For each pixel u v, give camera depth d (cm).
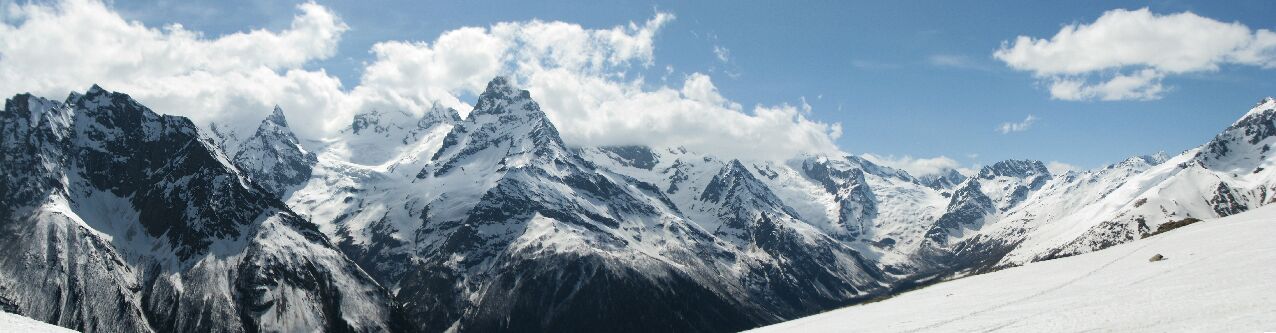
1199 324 5681
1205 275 7962
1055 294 8638
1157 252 10706
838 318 10169
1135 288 7981
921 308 9375
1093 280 9288
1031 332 6444
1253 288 6750
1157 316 6209
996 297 9188
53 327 8944
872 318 9231
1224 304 6238
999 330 6794
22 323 8862
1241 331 5244
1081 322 6500
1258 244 9456
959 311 8438
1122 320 6297
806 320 11050
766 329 10900
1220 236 11000
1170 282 7956
